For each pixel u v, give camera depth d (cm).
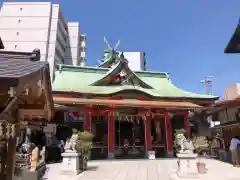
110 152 2375
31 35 7288
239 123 1894
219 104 2355
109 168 1711
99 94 2459
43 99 570
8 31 7300
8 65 473
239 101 2094
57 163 1989
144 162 2072
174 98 2723
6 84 380
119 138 2956
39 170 1298
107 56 3531
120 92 2516
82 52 9094
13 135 491
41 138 2405
